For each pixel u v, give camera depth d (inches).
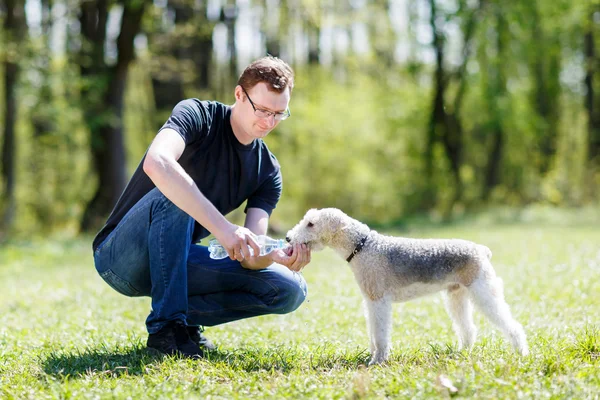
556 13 1224.2
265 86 173.8
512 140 1363.2
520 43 1207.6
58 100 873.5
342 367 169.5
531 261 405.7
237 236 158.6
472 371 149.9
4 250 647.8
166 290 175.5
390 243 189.0
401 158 1338.6
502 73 1202.6
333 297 297.7
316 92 1328.7
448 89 1234.6
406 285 186.7
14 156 853.8
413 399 138.2
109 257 182.9
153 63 880.9
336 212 190.5
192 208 159.2
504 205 1264.8
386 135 1341.0
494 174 1272.1
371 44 1384.1
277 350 189.5
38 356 186.7
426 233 725.9
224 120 185.0
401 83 1403.8
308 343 208.7
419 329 231.8
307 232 188.4
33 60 823.1
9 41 798.5
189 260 187.3
